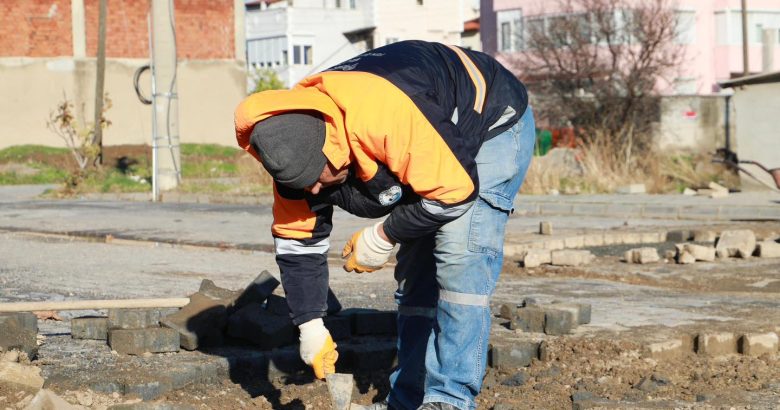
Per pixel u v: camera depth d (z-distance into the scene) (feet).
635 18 89.51
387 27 179.93
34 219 48.55
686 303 23.03
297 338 18.06
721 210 48.91
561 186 64.49
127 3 111.24
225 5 117.08
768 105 65.00
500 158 13.05
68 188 71.87
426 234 12.66
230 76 117.80
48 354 17.21
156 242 37.93
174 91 66.03
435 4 180.86
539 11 138.21
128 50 111.65
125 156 103.35
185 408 14.19
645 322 20.21
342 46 187.32
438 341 13.24
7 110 106.11
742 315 21.17
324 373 13.34
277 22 194.49
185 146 111.45
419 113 11.79
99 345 18.10
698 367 17.29
